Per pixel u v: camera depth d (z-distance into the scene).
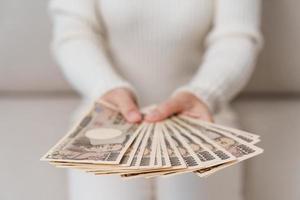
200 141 0.66
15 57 1.23
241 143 0.65
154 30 0.98
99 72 0.92
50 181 0.89
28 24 1.20
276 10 1.16
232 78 0.91
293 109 1.16
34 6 1.19
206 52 1.03
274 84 1.23
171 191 0.78
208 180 0.77
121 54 1.03
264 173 0.95
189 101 0.83
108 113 0.81
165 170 0.57
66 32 0.99
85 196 0.78
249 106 1.19
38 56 1.23
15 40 1.21
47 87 1.27
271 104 1.20
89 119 0.78
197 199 0.77
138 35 0.99
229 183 0.81
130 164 0.58
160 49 1.01
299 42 1.17
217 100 0.88
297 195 0.93
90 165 0.59
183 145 0.65
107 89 0.87
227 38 0.98
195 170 0.57
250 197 0.97
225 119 0.94
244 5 1.00
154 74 1.04
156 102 1.05
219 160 0.59
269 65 1.21
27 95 1.30
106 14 1.00
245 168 0.96
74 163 0.59
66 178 0.90
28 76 1.25
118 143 0.66
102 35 1.07
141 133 0.71
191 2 0.97
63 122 1.09
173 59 1.02
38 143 0.99
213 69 0.91
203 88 0.86
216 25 1.01
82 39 0.99
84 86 0.93
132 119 0.76
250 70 0.97
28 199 0.85
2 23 1.20
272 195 0.95
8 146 0.98
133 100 0.86
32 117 1.13
